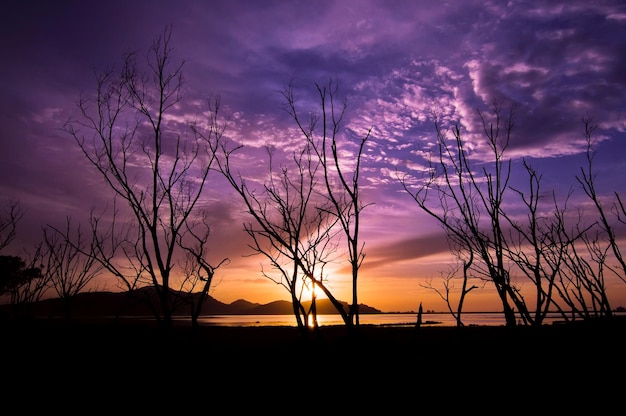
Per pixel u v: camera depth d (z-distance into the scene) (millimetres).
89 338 15695
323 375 11031
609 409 7684
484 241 7719
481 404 8820
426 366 12594
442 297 10648
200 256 10688
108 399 10586
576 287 7324
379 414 9117
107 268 9703
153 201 9883
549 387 8562
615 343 7625
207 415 9656
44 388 11242
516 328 9375
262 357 17406
